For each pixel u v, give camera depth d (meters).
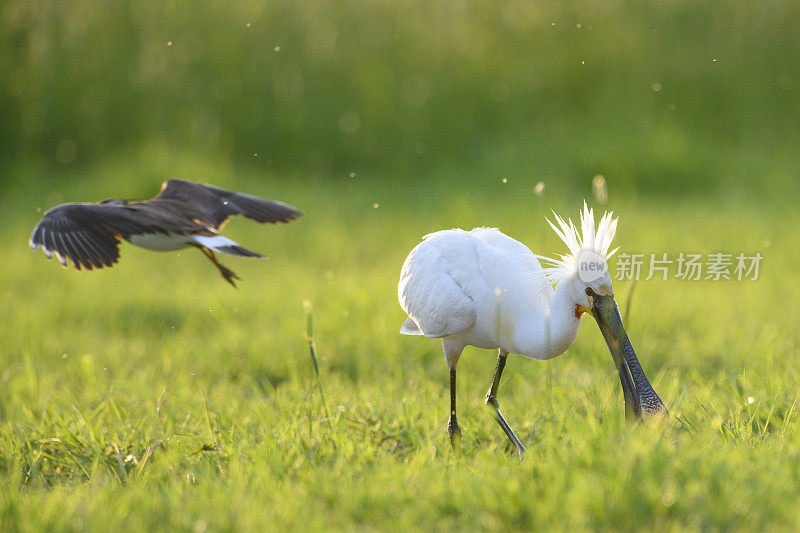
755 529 5.01
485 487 5.63
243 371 10.35
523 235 16.80
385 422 7.71
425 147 22.95
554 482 5.64
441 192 20.88
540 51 24.39
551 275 7.29
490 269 7.69
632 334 10.86
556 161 21.86
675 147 22.03
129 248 17.44
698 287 13.29
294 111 23.25
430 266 8.02
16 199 20.67
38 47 23.16
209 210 6.43
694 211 18.94
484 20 24.62
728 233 16.55
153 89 23.16
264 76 23.56
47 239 5.44
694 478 5.46
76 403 8.74
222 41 23.80
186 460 6.96
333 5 24.53
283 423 7.52
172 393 9.20
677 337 10.79
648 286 13.20
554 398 8.23
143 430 7.89
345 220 18.98
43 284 14.86
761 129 23.09
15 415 8.60
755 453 6.09
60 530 5.48
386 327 11.46
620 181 21.25
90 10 23.55
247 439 7.32
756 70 23.81
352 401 8.44
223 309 12.96
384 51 24.12
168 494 5.93
